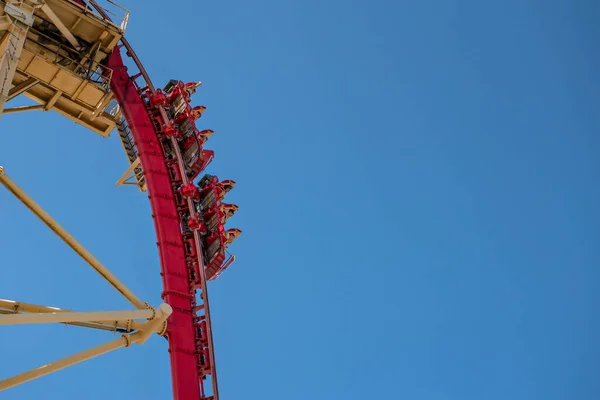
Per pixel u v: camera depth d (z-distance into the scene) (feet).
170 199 130.11
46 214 98.78
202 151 136.15
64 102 125.70
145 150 132.77
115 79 135.03
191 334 116.78
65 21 118.73
